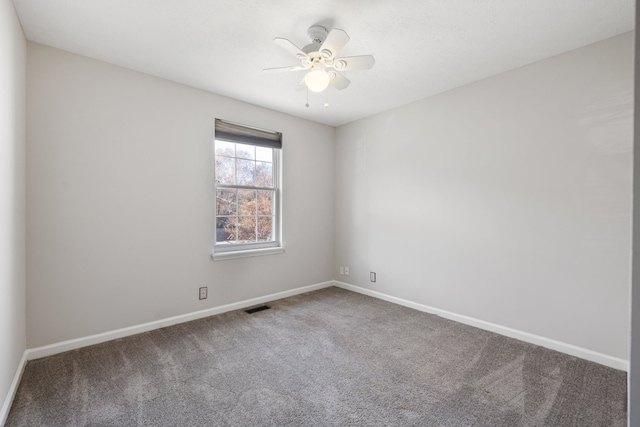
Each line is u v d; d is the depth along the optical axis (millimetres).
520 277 2723
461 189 3131
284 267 3996
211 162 3291
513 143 2754
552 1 1875
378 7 1942
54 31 2193
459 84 3076
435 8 1946
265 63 2676
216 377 2123
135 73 2787
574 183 2424
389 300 3842
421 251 3496
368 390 1987
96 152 2588
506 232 2807
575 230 2424
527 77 2664
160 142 2936
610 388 2000
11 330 1883
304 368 2248
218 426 1662
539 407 1823
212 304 3330
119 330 2719
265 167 3871
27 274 2293
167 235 2990
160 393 1937
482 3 1898
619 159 2227
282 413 1767
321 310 3498
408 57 2547
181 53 2506
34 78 2316
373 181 4023
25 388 1967
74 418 1706
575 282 2428
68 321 2475
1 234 1680
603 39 2283
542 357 2408
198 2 1904
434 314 3363
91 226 2570
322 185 4418
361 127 4168
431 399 1897
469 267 3076
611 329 2268
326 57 2143
